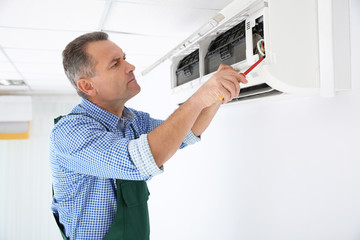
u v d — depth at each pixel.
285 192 1.60
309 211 1.45
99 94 1.09
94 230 1.09
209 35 1.45
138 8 1.86
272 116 1.68
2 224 5.11
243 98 1.56
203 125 1.16
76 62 1.05
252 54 1.11
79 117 0.96
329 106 1.33
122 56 1.09
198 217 2.56
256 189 1.83
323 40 1.12
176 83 1.89
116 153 0.83
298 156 1.51
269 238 1.72
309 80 1.12
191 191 2.68
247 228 1.93
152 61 3.22
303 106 1.46
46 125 5.28
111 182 1.11
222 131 2.18
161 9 1.87
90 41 1.05
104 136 0.88
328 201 1.35
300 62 1.10
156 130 0.83
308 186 1.46
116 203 1.11
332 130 1.32
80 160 0.89
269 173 1.72
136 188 1.16
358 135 1.21
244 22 1.25
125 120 1.22
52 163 1.06
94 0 1.75
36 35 2.34
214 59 1.44
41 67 3.41
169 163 3.13
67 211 1.09
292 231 1.56
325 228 1.37
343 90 1.21
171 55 1.73
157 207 3.49
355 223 1.23
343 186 1.28
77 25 2.13
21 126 5.07
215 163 2.29
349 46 1.18
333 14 1.13
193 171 2.63
